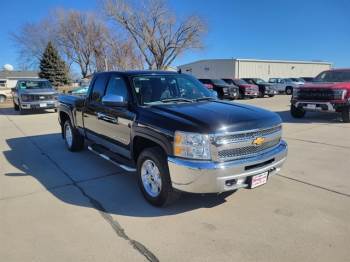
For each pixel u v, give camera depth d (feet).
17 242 11.08
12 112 56.90
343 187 15.57
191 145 11.57
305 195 14.61
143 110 14.03
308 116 41.86
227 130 11.65
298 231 11.46
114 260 10.01
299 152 22.22
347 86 34.40
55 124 38.68
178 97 15.92
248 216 12.64
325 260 9.79
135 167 15.23
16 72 197.57
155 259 10.02
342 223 11.98
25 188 16.10
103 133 17.89
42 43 192.85
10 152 23.80
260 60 162.09
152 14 142.00
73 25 175.63
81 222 12.42
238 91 78.18
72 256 10.24
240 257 10.03
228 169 11.53
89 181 16.98
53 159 21.52
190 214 12.91
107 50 165.27
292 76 178.09
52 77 163.22
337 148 23.26
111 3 139.64
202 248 10.55
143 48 149.79
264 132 12.75
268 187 15.57
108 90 17.35
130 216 12.85
